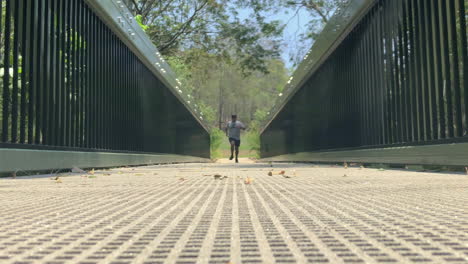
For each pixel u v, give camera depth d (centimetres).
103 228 199
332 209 264
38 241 167
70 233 186
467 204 284
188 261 134
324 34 1521
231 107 10488
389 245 157
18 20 667
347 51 1322
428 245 156
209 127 4147
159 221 220
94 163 952
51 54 776
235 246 157
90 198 338
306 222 214
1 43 793
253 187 443
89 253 146
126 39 1214
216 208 274
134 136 1374
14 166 612
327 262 132
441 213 242
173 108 2130
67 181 544
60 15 806
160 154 1752
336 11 1365
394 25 934
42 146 718
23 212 257
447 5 733
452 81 741
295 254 143
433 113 774
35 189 426
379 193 362
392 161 929
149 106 1600
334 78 1480
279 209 267
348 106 1312
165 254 144
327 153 1537
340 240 167
